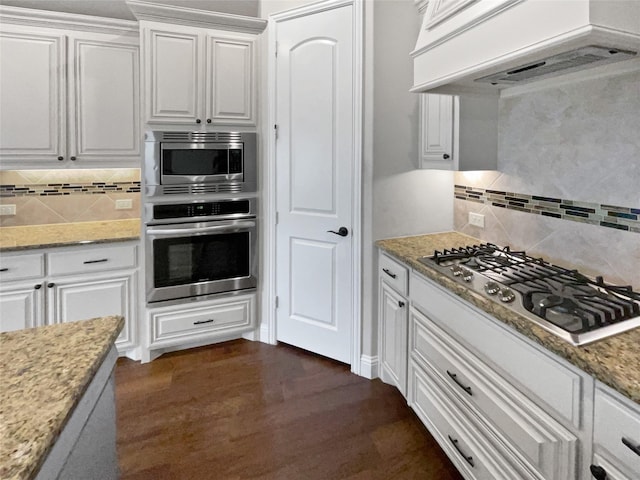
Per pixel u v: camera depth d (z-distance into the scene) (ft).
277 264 9.95
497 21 4.44
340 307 9.09
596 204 5.57
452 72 5.20
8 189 9.74
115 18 9.51
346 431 7.07
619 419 3.26
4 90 8.50
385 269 7.97
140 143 9.17
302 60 8.91
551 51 4.24
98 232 9.50
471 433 5.29
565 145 5.98
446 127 7.39
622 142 5.17
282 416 7.47
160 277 9.29
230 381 8.63
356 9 8.08
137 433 6.98
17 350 3.33
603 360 3.43
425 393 6.52
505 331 4.58
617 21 3.63
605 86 5.33
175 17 8.82
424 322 6.49
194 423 7.26
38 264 8.43
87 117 9.12
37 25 8.61
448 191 8.87
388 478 6.04
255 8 9.70
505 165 7.19
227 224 9.68
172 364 9.34
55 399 2.67
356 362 8.89
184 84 9.06
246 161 9.74
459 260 6.63
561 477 3.86
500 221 7.45
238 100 9.55
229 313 10.09
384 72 8.13
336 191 8.79
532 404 4.23
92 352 3.32
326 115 8.73
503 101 7.09
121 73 9.27
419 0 8.05
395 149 8.36
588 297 4.77
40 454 2.20
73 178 10.23
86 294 8.91
